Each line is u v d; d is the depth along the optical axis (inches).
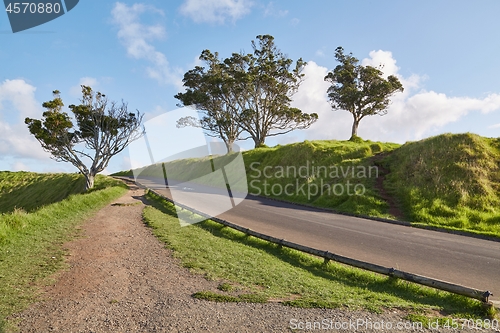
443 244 379.6
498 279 257.1
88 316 159.2
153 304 174.6
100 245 326.3
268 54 1747.0
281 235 412.5
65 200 598.2
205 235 377.4
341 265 282.8
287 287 211.8
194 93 1439.5
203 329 143.6
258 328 145.3
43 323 151.5
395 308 177.8
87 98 1221.7
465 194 568.4
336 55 1838.1
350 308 172.6
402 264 295.1
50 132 1147.9
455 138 726.5
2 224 360.8
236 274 236.5
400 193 653.3
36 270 241.3
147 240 350.3
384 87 1667.1
